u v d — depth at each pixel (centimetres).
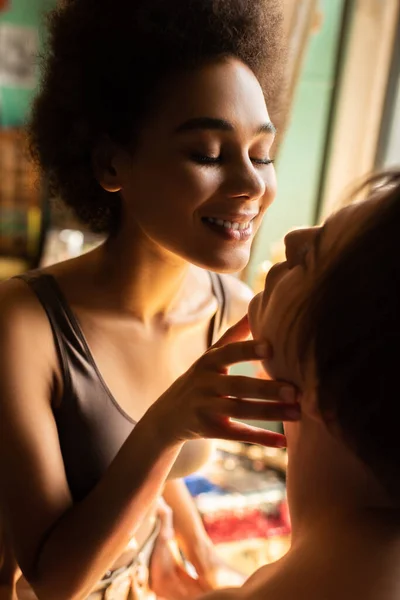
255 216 64
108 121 64
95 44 63
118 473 60
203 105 58
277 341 45
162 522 90
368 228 39
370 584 38
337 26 160
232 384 49
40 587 64
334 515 43
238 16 60
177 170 60
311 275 43
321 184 165
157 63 59
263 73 66
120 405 71
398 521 41
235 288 88
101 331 71
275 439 51
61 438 71
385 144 154
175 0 58
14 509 65
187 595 90
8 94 306
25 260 285
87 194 72
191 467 78
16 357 65
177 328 78
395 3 147
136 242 69
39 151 75
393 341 36
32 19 305
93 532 60
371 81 154
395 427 37
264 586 42
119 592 78
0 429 64
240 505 141
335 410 39
